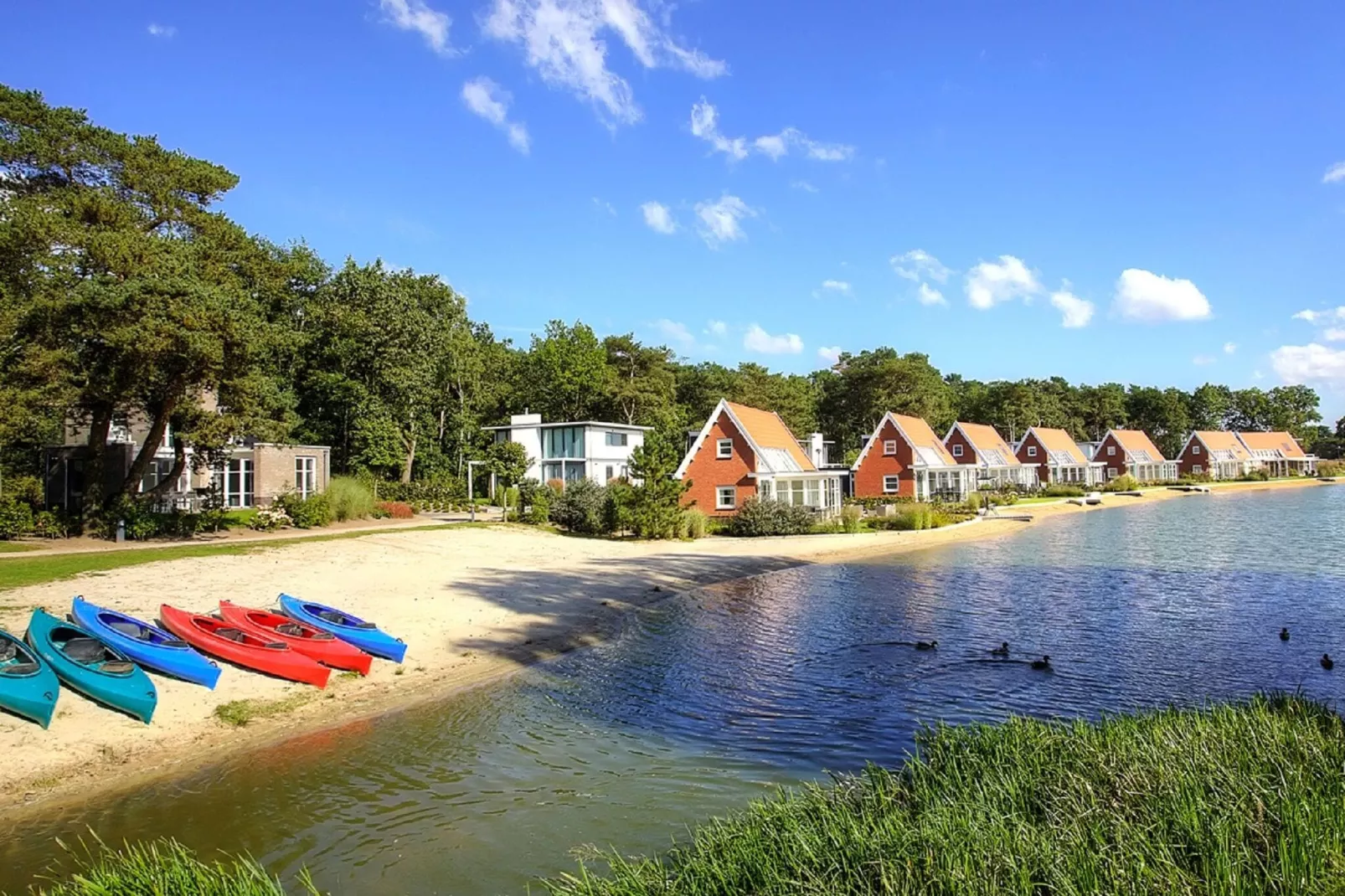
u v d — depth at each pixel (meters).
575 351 76.06
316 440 54.44
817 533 43.25
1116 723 10.10
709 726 12.89
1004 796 7.93
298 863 8.59
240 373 30.03
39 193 33.66
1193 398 141.00
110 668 12.66
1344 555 33.66
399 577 24.70
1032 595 24.95
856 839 7.07
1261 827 6.80
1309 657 16.59
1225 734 9.19
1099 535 43.75
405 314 53.53
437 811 9.84
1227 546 37.59
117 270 26.97
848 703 13.91
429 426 61.56
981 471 75.75
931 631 19.69
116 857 8.56
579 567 29.09
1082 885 5.98
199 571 22.77
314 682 14.57
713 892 6.66
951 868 6.26
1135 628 19.73
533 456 59.31
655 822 9.41
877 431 64.69
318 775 10.95
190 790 10.40
